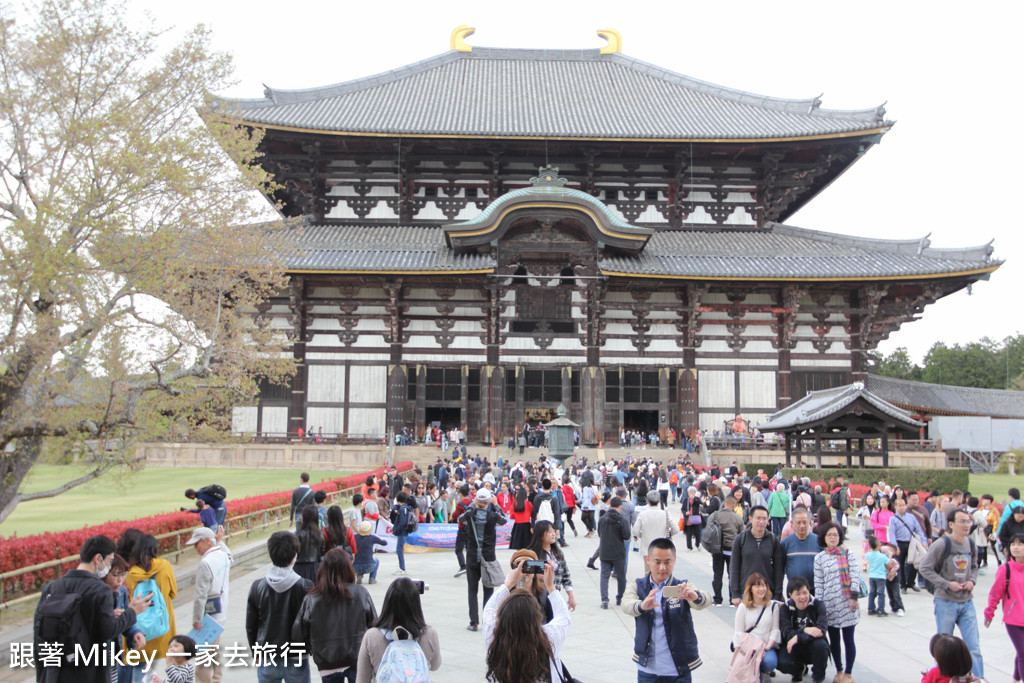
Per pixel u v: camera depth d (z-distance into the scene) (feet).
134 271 65.36
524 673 24.86
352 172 235.61
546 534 41.04
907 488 140.67
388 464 174.19
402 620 28.55
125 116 63.98
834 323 222.48
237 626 54.13
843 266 213.25
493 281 206.90
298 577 33.63
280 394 211.00
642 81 285.02
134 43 67.77
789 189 242.58
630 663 46.11
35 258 56.59
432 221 236.02
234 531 86.43
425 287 217.15
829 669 45.21
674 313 219.82
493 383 209.15
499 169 234.79
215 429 80.28
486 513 53.52
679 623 33.12
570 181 239.50
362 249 214.69
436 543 88.43
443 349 214.48
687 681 32.94
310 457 191.21
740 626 39.34
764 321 220.02
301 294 210.79
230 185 73.87
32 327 60.80
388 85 270.26
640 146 230.07
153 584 36.78
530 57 302.04
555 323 218.79
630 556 89.25
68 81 64.95
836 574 41.39
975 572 46.57
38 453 65.31
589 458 195.31
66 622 29.09
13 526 87.30
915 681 42.98
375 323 214.90
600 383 210.38
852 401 132.87
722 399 218.18
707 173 242.58
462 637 51.55
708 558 85.76
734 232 239.30
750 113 249.55
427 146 230.68
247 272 81.05
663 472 133.49
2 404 61.26
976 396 242.99
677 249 222.28
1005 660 48.62
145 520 69.26
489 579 52.37
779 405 218.18
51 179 62.39
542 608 31.07
